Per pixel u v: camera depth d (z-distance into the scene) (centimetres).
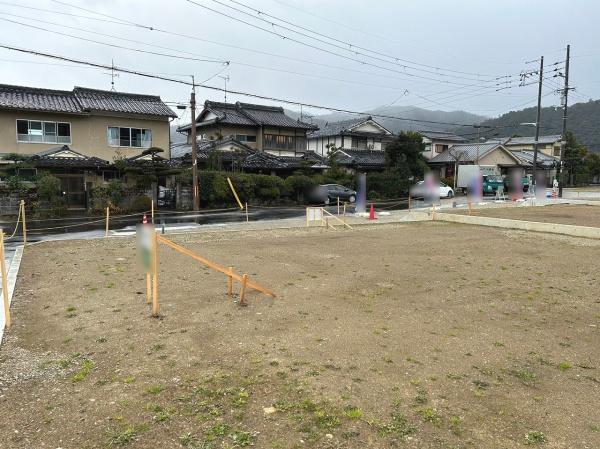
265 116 3541
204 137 3544
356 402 353
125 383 379
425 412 340
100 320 538
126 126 2609
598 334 527
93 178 2314
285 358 433
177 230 1485
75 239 1252
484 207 2447
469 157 4122
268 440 302
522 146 5297
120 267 838
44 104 2345
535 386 391
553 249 1112
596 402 365
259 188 2595
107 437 303
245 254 989
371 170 3697
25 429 313
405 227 1584
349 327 525
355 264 896
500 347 478
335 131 4144
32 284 707
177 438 302
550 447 301
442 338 499
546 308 626
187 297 636
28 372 401
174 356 435
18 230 1527
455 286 734
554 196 3120
